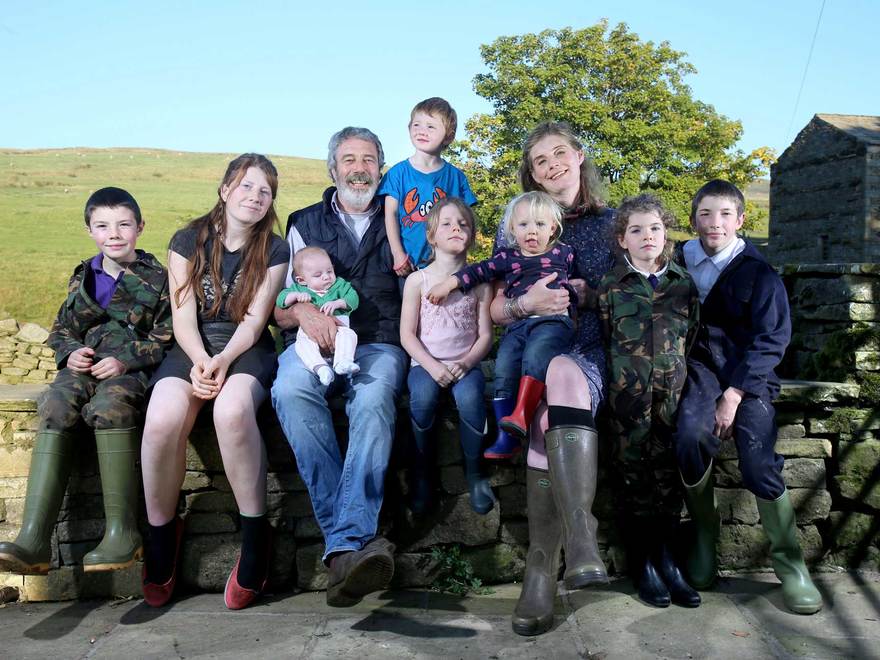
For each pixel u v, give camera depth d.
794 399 3.29
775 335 2.98
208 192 44.56
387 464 2.86
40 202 36.59
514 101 24.41
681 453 2.90
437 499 3.21
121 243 3.11
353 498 2.75
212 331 3.13
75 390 2.89
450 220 3.17
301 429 2.86
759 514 3.17
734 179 26.56
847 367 3.41
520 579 3.27
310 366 2.94
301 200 37.41
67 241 26.08
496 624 2.78
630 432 2.93
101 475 2.88
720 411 2.94
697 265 3.26
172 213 33.81
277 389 2.90
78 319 3.08
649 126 24.48
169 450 2.80
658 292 2.96
